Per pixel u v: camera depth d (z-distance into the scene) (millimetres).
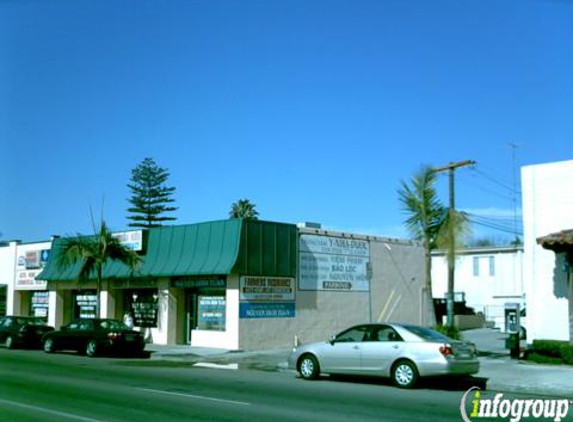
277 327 27234
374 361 15383
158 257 29062
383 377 15625
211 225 27250
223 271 25656
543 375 17125
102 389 14133
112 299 31781
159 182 72438
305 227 29281
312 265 29156
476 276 45938
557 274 20688
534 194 21406
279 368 20047
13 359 22531
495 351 24500
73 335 24828
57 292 35031
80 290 34469
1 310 39312
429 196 22031
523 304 32156
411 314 34781
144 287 30062
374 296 32438
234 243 26141
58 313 34906
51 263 34938
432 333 15523
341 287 30531
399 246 34469
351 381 16297
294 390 14328
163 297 29031
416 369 14703
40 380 15805
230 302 26141
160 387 14594
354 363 15711
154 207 72188
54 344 25547
